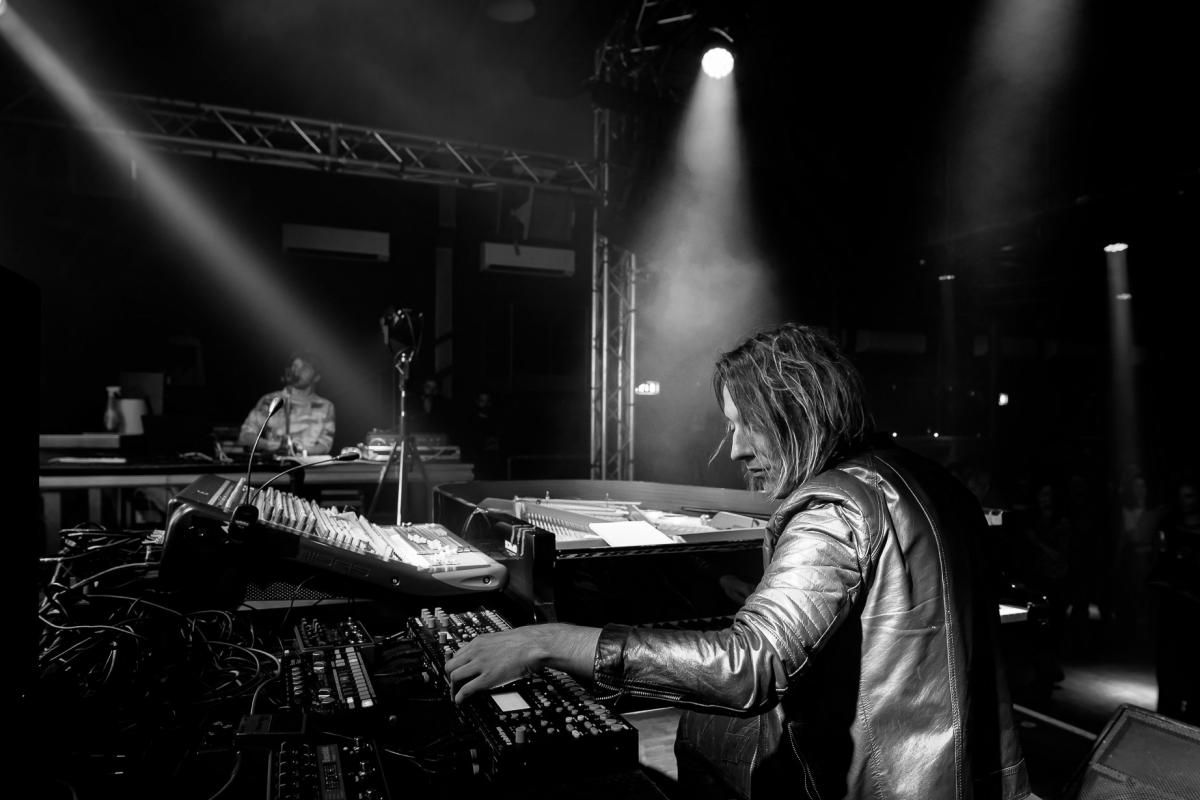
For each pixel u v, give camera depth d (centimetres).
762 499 247
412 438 399
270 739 94
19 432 90
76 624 141
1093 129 793
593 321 643
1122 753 161
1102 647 600
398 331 270
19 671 89
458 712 105
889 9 661
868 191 884
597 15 602
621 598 198
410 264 830
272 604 150
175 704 112
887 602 96
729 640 88
